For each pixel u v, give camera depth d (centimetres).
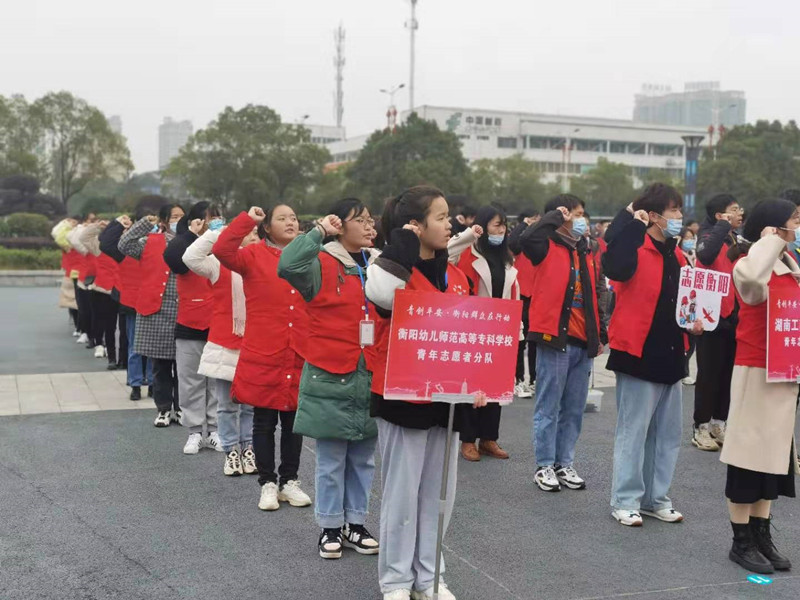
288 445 548
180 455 662
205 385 673
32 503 546
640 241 510
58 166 5066
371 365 432
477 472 635
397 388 366
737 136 5078
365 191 4853
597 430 765
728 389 713
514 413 838
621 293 521
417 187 387
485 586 428
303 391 455
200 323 652
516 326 374
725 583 436
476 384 371
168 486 585
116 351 1190
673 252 525
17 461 642
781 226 461
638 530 514
